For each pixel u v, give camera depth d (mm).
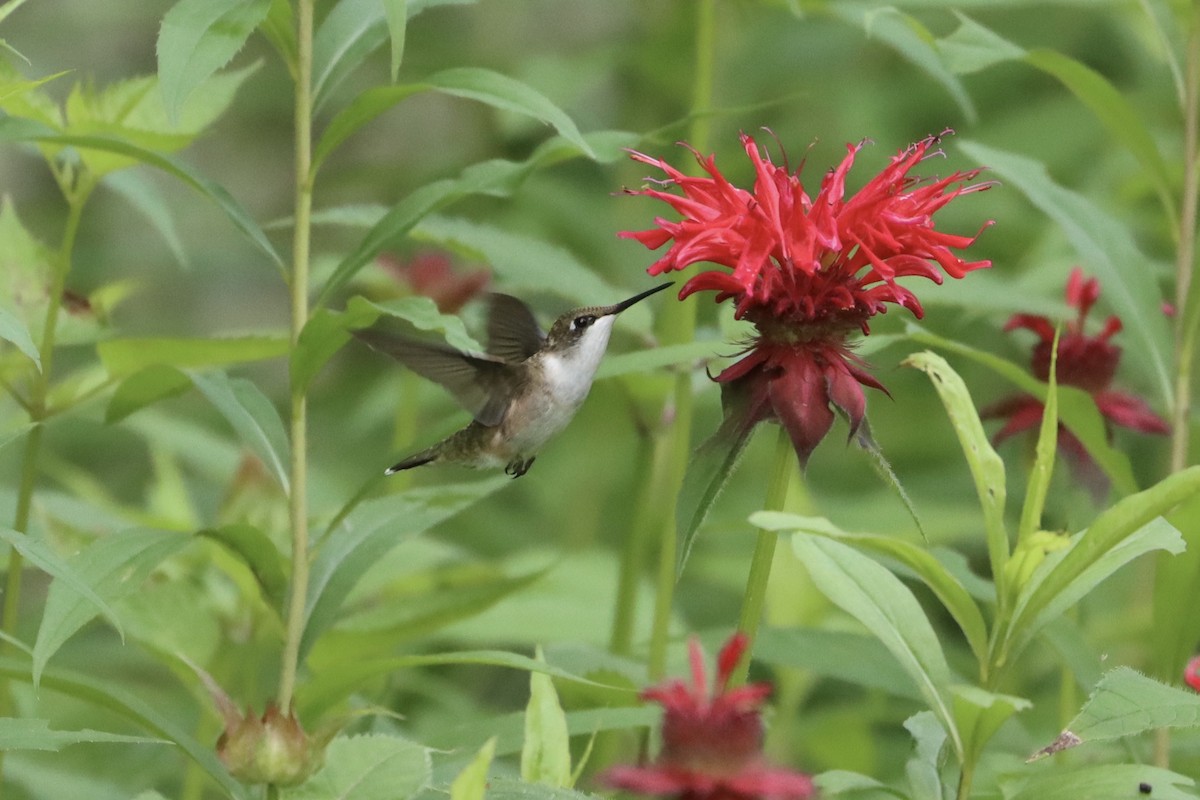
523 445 6680
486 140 12227
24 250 7152
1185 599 6148
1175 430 7184
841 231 5398
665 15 11727
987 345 11195
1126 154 11477
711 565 10617
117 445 12453
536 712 5230
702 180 5527
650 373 7797
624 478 11508
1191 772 6676
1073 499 7895
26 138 5484
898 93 12242
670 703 4312
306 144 5746
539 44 13438
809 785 4199
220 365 7598
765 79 11805
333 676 5543
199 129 6879
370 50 5852
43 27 14820
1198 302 7188
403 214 5742
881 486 11492
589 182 11664
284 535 7691
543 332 7566
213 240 14234
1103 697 4398
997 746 7590
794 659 7039
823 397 5379
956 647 10211
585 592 9633
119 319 13609
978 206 11750
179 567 7633
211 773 5086
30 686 7816
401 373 10570
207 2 5105
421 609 7020
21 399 6840
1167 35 7621
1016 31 12258
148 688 9148
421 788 5270
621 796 5637
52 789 7348
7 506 7238
